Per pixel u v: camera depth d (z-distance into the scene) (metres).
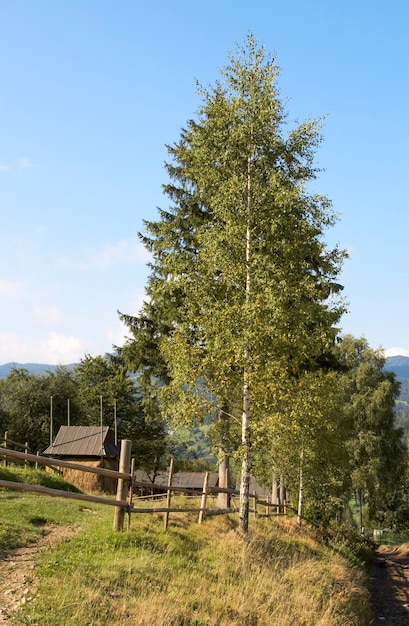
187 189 21.62
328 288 17.41
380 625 15.14
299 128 16.69
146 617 7.30
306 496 29.64
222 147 16.62
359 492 42.16
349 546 27.61
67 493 9.57
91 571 8.44
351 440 41.69
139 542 10.47
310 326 17.25
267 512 22.92
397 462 42.91
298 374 17.69
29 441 50.62
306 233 15.98
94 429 34.28
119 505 10.73
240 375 15.19
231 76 16.80
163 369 21.45
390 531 57.66
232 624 8.31
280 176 15.96
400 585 22.91
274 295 14.47
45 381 53.28
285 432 14.90
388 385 43.00
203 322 15.35
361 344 46.38
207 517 15.51
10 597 7.02
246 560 11.86
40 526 11.19
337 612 11.75
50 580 7.66
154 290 20.14
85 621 6.75
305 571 13.13
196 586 9.41
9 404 51.84
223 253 15.52
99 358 56.47
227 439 16.39
